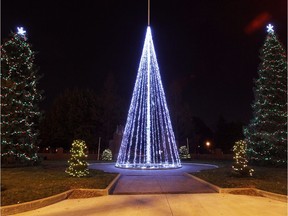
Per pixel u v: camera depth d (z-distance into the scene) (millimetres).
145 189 10180
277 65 18359
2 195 8250
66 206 7840
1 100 16438
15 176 12102
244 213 6996
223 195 9164
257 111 18734
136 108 21141
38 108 18203
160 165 19344
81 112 38031
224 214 6902
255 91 19203
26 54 17906
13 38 17734
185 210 7270
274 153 17453
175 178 12875
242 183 10375
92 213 7070
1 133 16094
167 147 24062
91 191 9320
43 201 7875
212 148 45844
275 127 17766
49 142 37781
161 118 22141
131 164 20359
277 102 18031
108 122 38000
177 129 36594
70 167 12117
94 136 37844
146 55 19328
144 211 7188
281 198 8414
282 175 12477
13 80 17094
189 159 25797
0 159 14680
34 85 18031
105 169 17281
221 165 19547
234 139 42875
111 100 38281
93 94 39688
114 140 27750
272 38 18844
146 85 20219
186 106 37219
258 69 19141
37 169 15102
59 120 37812
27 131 17000
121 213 7020
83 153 12281
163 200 8445
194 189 10141
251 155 18359
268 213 7004
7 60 17141
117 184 11211
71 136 37719
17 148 16641
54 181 10750
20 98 17156
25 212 7285
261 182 10539
